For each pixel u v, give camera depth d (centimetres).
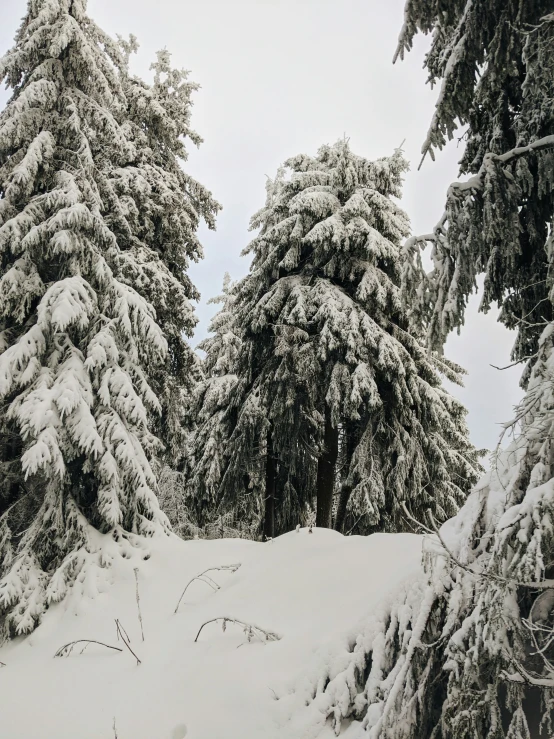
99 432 794
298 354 1190
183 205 1345
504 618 279
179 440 1323
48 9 919
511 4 445
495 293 530
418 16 504
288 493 1495
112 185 1105
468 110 514
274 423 1309
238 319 1492
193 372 1261
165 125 1326
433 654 328
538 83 459
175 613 588
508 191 458
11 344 866
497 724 272
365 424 1270
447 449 1376
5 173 910
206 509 1623
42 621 650
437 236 478
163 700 416
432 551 351
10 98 985
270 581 553
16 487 877
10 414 755
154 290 1122
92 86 987
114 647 521
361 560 539
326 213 1288
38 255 866
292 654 421
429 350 477
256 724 370
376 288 1198
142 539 794
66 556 733
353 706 362
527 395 319
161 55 1448
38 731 410
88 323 819
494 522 325
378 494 1163
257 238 1495
